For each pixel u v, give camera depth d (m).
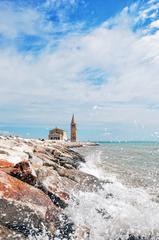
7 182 8.55
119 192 13.72
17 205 7.74
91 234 8.07
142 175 23.78
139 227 8.80
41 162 15.66
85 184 13.68
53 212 8.37
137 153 69.69
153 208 10.95
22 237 6.95
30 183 9.58
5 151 14.42
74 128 171.88
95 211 9.48
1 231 6.83
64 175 14.49
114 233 8.33
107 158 47.88
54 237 7.36
